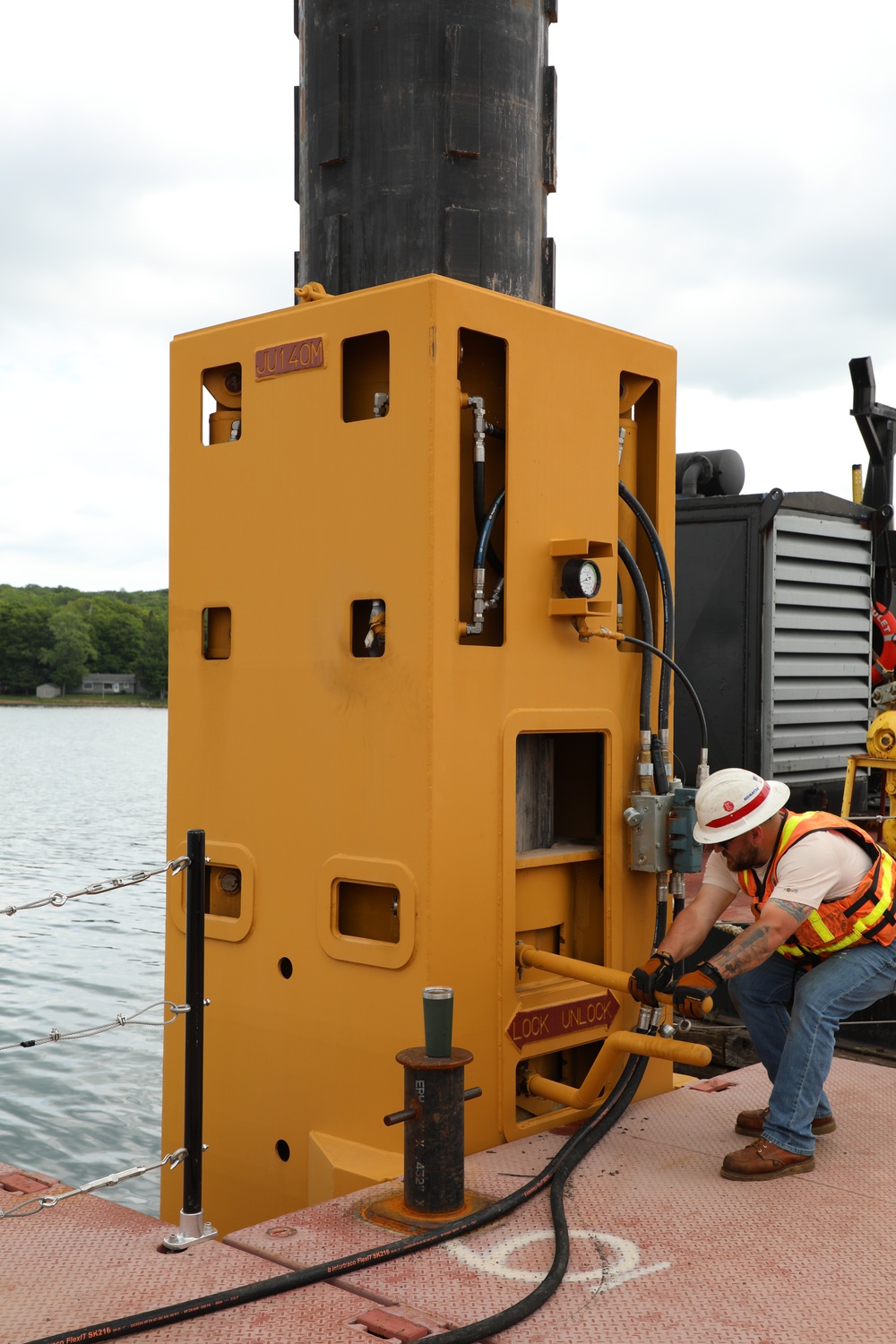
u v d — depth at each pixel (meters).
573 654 4.25
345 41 4.55
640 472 4.82
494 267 4.55
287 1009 4.14
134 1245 3.11
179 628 4.53
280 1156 4.16
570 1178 3.62
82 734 98.81
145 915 18.11
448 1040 3.34
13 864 23.30
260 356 4.26
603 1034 4.38
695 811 4.20
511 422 4.01
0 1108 9.27
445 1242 3.14
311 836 4.07
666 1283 2.91
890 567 10.21
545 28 4.80
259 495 4.27
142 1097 9.59
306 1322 2.67
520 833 4.32
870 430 10.02
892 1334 2.66
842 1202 3.46
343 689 3.98
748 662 9.17
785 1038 4.07
